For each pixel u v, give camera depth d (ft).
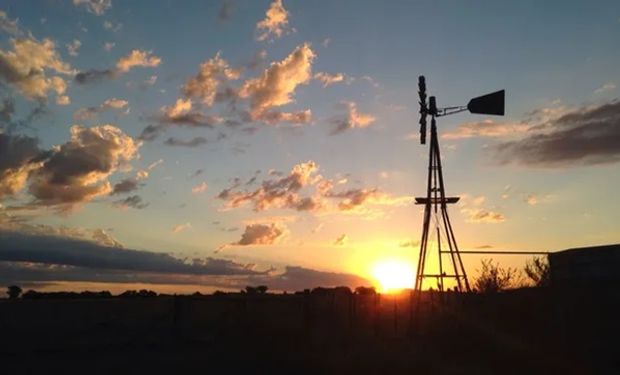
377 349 83.97
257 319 96.12
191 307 122.31
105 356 89.40
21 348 95.35
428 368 72.69
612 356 72.64
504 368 73.31
